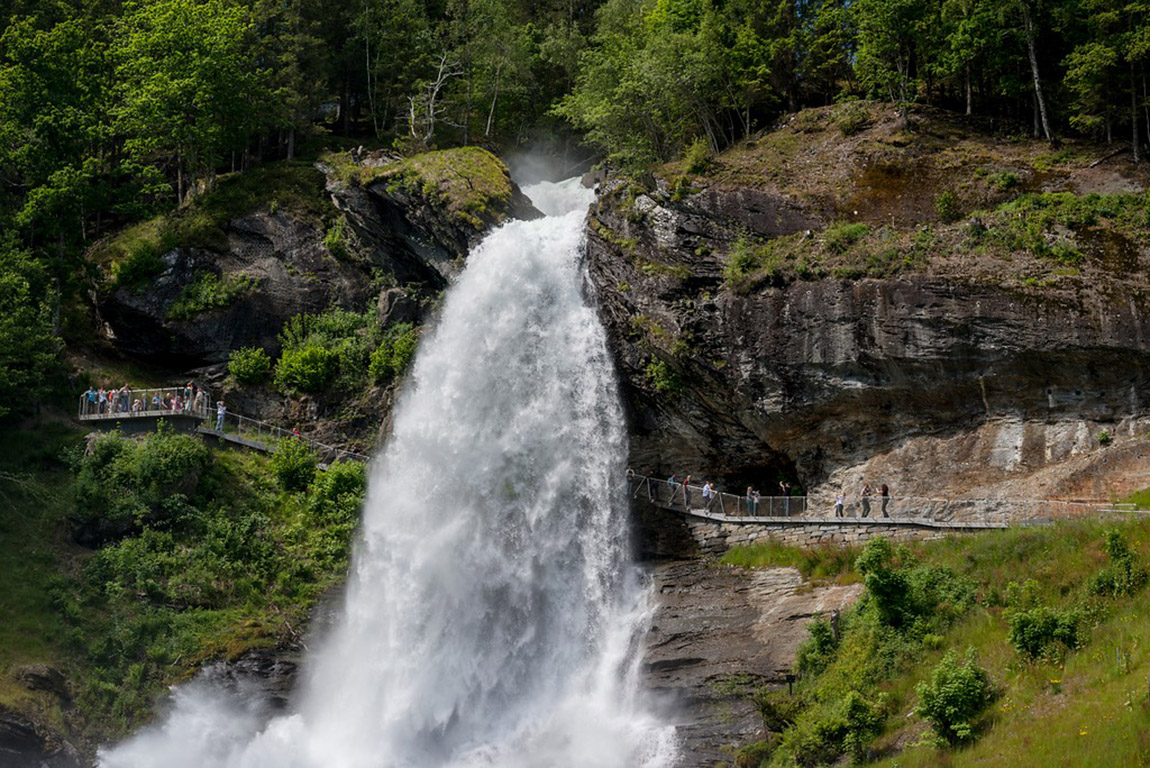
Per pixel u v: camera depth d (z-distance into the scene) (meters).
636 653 42.44
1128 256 41.75
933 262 43.59
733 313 45.59
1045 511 38.34
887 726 32.94
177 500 47.12
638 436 49.12
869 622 36.75
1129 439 39.78
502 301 51.91
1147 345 39.91
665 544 46.53
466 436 49.44
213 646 42.75
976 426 42.62
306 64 68.25
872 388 43.66
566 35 74.00
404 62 71.25
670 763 37.25
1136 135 46.94
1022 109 53.12
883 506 41.38
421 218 55.81
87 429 51.03
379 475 49.66
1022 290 41.66
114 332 56.16
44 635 41.34
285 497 49.44
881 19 53.47
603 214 50.72
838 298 44.12
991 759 29.52
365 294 57.62
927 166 48.50
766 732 36.41
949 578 36.22
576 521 47.41
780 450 46.56
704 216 48.16
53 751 38.41
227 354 56.16
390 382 53.91
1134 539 34.12
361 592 46.12
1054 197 44.84
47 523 45.19
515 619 45.53
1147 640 30.53
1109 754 27.66
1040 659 31.84
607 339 49.53
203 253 57.28
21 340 49.16
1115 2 48.31
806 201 47.94
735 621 41.31
